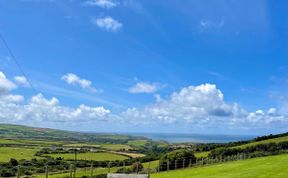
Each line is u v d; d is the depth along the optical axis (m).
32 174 84.38
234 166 71.31
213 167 75.00
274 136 129.12
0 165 95.19
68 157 124.12
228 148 111.62
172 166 88.06
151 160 113.75
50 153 132.25
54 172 87.06
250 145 116.38
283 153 100.56
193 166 86.56
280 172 54.28
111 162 112.75
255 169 61.19
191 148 138.88
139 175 38.03
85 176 74.19
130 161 115.88
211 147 129.62
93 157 127.81
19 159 109.81
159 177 65.25
